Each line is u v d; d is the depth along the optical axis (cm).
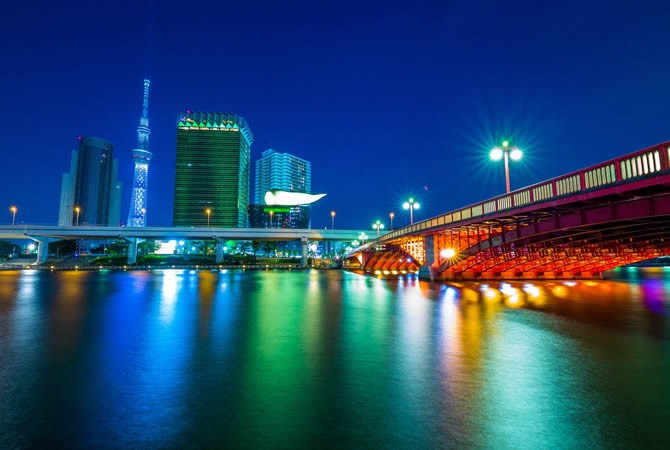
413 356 1172
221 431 663
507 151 3019
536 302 2689
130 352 1230
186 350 1255
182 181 19725
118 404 787
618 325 1745
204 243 17862
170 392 855
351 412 744
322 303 2664
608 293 3397
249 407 770
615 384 902
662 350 1250
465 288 3919
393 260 8131
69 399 814
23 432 659
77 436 645
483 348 1282
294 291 3709
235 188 19912
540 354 1197
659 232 2827
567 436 638
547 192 2331
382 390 866
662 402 785
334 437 641
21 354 1202
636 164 1675
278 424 691
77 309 2325
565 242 3403
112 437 643
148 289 3919
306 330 1622
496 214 2933
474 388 877
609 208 2112
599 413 732
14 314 2111
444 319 1923
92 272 8412
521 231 3144
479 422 694
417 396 827
